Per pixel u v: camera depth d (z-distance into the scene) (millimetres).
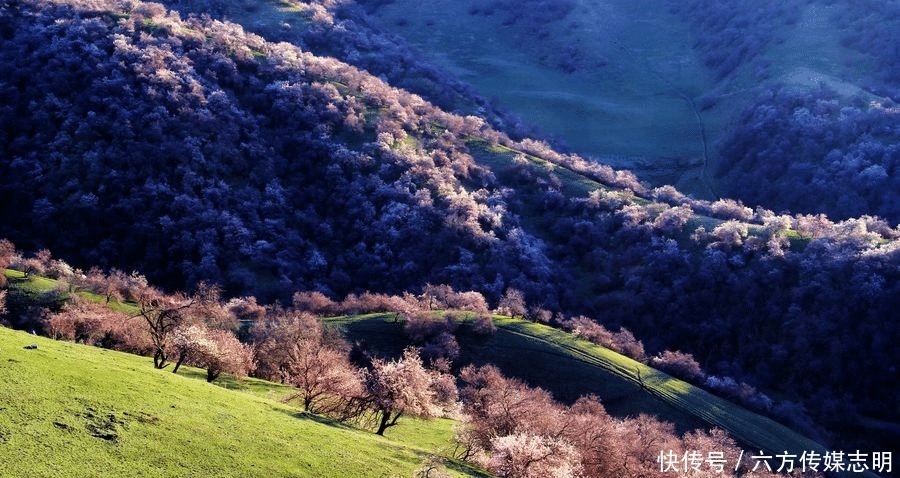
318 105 180375
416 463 42656
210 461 33094
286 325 86750
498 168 186125
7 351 37906
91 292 99062
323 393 53969
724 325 131250
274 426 40688
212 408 40188
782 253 138625
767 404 104812
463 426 53812
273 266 139375
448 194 162000
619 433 59812
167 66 170125
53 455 28859
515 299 124438
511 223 163125
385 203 159125
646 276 145250
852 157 196125
